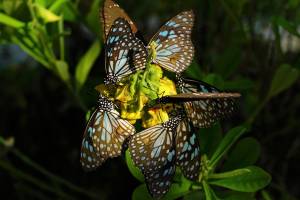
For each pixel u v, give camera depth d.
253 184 0.58
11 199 0.81
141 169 0.55
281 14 0.77
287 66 0.66
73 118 0.86
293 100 0.78
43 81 0.88
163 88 0.54
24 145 0.85
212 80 0.62
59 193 0.74
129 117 0.54
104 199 0.77
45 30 0.66
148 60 0.53
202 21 0.77
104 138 0.55
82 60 0.67
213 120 0.56
